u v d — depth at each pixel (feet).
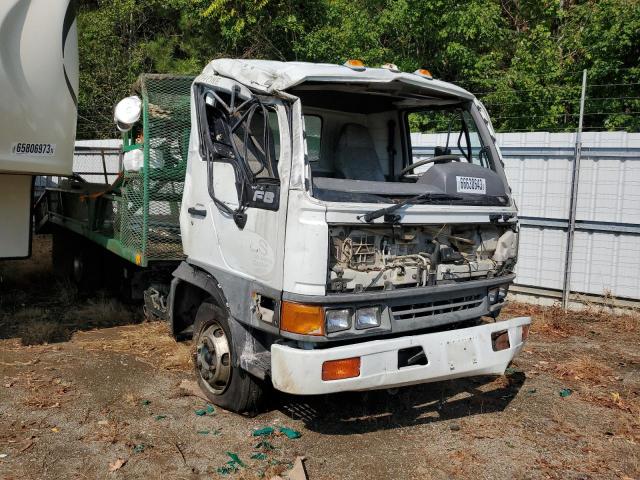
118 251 22.95
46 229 33.71
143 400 17.75
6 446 15.02
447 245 16.14
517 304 29.40
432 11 49.08
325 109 18.69
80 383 18.86
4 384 18.60
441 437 16.21
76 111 21.17
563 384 20.12
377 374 14.15
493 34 48.96
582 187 27.91
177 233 21.08
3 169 19.84
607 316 27.17
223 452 15.05
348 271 14.06
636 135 26.45
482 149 18.74
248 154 15.84
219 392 17.20
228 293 16.03
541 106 45.62
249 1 55.36
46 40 19.86
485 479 14.24
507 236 17.30
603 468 14.87
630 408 18.17
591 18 48.65
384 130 20.38
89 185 26.68
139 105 20.68
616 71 44.88
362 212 14.06
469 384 19.93
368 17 53.16
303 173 13.88
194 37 63.05
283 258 14.07
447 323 15.93
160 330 23.84
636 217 26.76
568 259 27.84
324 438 15.92
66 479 13.71
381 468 14.53
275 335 14.82
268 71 15.49
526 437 16.34
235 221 15.83
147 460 14.58
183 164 20.93
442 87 17.83
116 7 61.11
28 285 31.53
